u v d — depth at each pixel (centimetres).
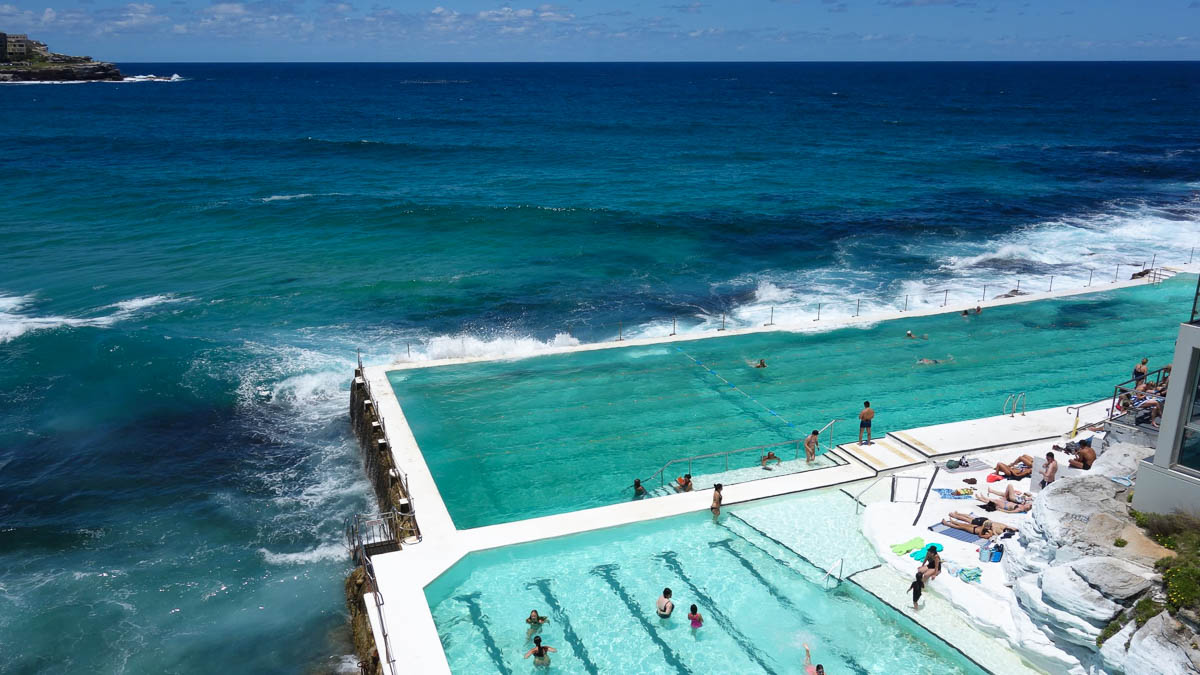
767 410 2350
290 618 1730
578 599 1532
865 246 4403
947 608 1462
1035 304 3272
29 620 1697
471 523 1806
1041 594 1280
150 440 2428
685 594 1544
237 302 3491
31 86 19812
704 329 3184
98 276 3812
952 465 1881
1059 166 7119
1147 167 7019
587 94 18525
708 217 5050
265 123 10656
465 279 3856
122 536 1988
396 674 1301
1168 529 1264
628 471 2023
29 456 2327
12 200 5269
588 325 3281
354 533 1969
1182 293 3372
